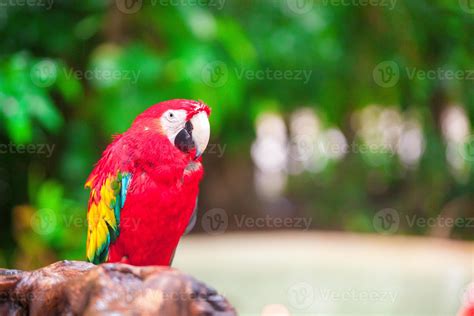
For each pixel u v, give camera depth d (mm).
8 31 6492
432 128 9977
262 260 7105
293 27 7668
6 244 6766
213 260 7188
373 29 8172
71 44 6535
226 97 6422
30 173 6707
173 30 6266
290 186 13539
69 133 6531
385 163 12062
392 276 6254
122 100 5930
